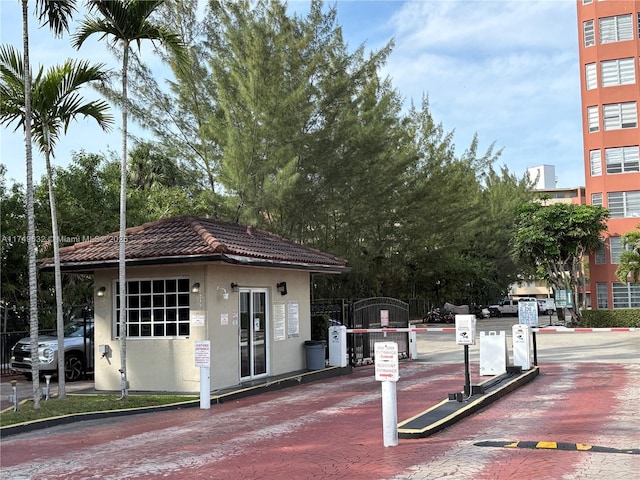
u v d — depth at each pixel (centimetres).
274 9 2697
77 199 2358
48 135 1376
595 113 4347
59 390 1346
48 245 2355
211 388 1402
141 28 1337
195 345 1259
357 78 2780
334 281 3566
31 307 1195
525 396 1241
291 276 1773
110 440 952
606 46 4334
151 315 1472
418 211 3519
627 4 4306
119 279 1472
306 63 2698
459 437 862
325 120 2708
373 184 2912
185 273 1434
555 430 895
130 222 2448
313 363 1762
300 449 831
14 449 912
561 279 4088
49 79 1304
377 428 955
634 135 4228
